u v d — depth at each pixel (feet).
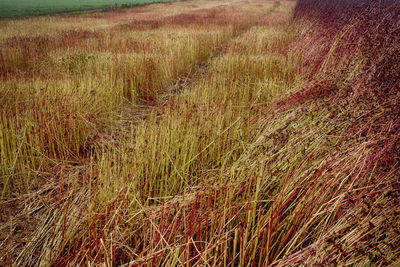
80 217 7.50
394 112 8.64
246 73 19.90
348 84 12.12
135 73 20.10
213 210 7.17
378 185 6.30
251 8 90.48
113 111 16.34
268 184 8.00
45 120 11.82
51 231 7.49
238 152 10.69
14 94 15.52
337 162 7.45
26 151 10.76
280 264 5.54
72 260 6.28
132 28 46.83
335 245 5.10
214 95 14.88
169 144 10.41
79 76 19.44
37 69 22.48
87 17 73.46
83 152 12.09
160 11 88.99
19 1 208.74
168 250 6.30
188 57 26.68
